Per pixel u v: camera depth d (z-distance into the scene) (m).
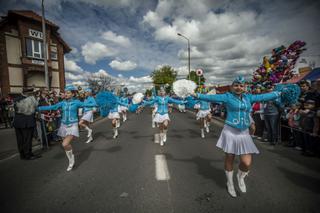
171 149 5.70
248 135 2.96
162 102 6.40
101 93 5.20
